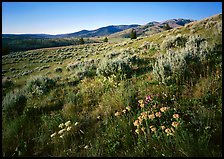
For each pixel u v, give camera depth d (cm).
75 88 873
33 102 715
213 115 401
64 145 428
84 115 553
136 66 1010
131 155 363
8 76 2414
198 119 404
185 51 727
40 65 3406
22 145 445
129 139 410
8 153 427
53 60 3888
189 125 396
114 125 463
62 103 682
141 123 426
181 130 368
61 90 882
